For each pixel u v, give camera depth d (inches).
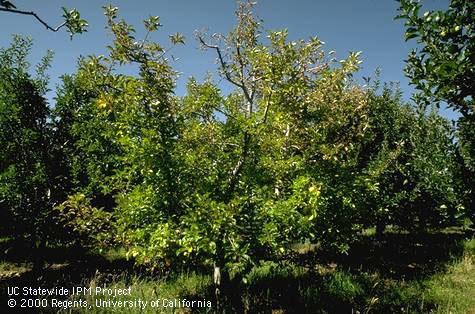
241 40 295.7
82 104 410.9
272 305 284.5
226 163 264.1
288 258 289.4
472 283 328.8
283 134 279.3
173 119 244.1
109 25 237.3
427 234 586.6
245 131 242.5
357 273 361.1
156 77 241.1
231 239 207.6
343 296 297.7
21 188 368.2
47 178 379.6
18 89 389.4
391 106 545.6
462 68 128.6
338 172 265.7
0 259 438.3
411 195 487.5
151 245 223.5
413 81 147.9
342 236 267.9
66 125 415.8
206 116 267.4
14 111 373.4
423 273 368.5
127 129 239.1
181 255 231.9
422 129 425.1
